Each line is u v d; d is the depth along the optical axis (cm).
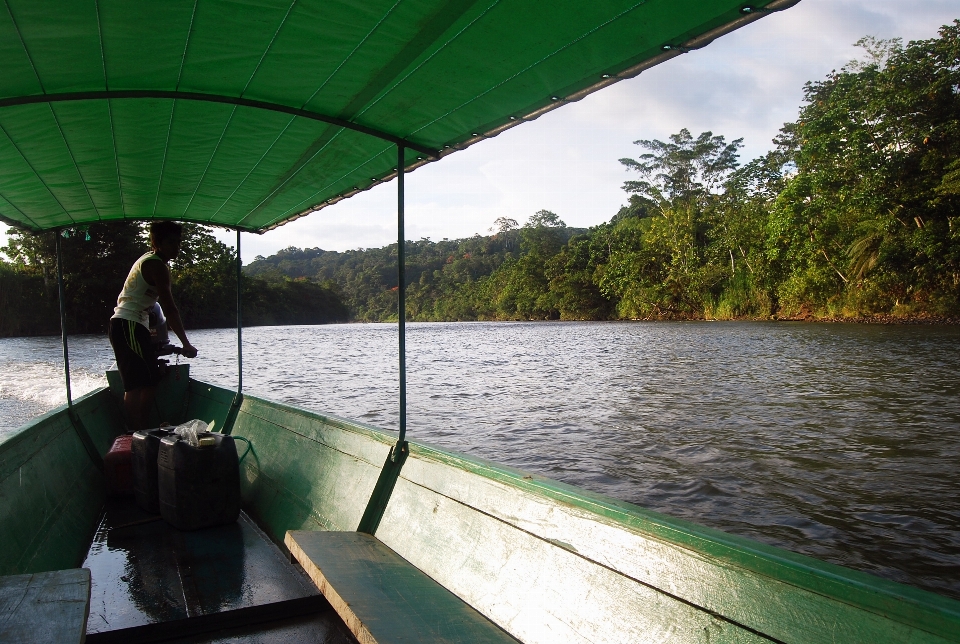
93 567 303
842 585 121
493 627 194
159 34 222
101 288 2880
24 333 2762
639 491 734
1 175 357
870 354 2123
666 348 2697
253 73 258
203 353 2783
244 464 456
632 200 7581
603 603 171
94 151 349
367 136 331
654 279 6400
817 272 4253
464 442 973
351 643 239
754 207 5469
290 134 335
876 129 3747
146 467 390
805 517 646
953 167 3394
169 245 459
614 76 238
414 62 241
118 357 461
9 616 171
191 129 328
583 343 3234
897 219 3678
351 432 345
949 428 1019
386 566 237
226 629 251
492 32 212
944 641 104
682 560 156
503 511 223
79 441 434
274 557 317
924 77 3600
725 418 1131
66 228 508
